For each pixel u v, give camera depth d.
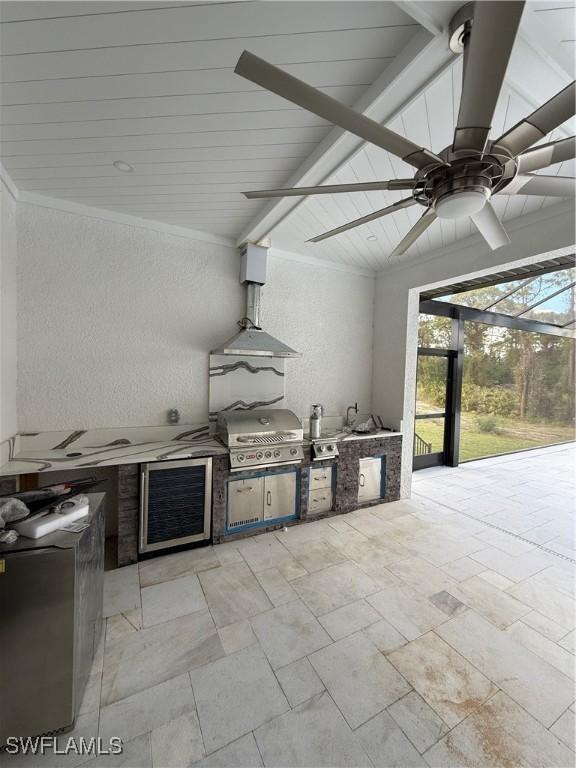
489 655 1.57
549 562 2.38
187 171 2.05
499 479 4.38
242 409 3.21
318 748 1.16
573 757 1.14
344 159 1.81
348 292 3.84
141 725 1.23
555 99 0.84
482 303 5.07
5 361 2.18
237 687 1.38
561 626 1.76
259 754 1.14
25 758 1.12
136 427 2.76
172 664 1.49
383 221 2.62
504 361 5.63
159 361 2.85
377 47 1.22
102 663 1.48
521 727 1.24
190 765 1.11
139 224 2.70
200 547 2.51
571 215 2.22
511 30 0.66
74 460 2.21
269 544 2.57
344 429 3.61
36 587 1.12
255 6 1.07
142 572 2.18
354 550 2.50
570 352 6.50
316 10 1.08
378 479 3.41
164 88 1.43
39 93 1.46
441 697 1.35
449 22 1.04
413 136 1.63
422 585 2.09
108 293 2.63
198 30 1.17
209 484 2.51
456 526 2.94
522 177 1.25
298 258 3.46
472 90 0.82
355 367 3.92
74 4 1.07
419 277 3.43
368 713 1.29
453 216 1.27
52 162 1.98
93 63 1.31
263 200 2.41
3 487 1.99
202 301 3.01
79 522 1.33
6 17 1.12
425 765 1.11
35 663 1.14
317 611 1.84
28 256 2.36
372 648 1.59
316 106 0.91
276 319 3.40
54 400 2.48
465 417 5.25
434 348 4.74
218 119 1.61
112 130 1.70
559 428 6.59
